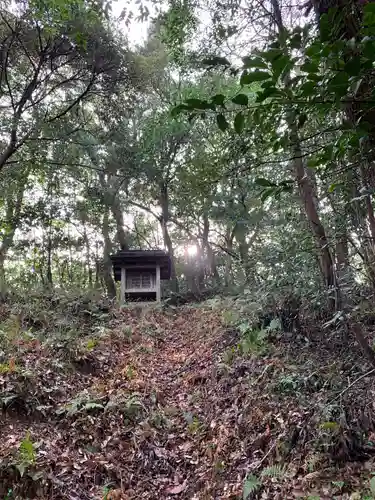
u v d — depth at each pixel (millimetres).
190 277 19062
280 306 6766
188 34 6078
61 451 4875
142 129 14438
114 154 13523
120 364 7988
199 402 6410
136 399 6199
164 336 10617
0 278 11008
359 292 3572
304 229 5293
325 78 1270
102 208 15633
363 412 4090
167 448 5395
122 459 5059
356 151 1767
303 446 4234
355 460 3824
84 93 10703
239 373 6418
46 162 11305
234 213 11117
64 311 10336
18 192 13812
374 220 2518
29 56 9562
